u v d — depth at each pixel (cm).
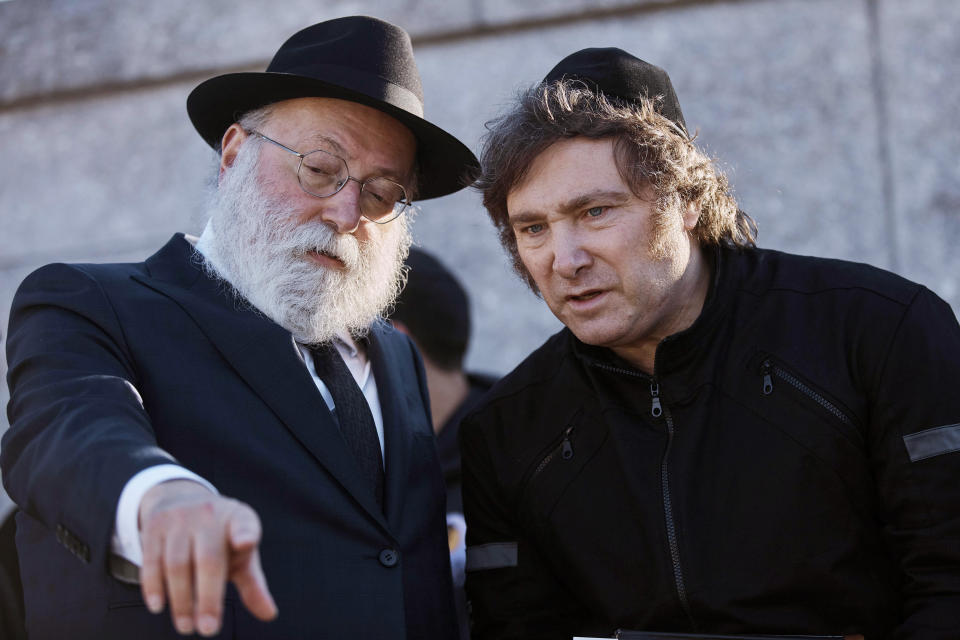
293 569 214
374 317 260
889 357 223
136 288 231
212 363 226
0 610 278
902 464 219
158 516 151
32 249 480
